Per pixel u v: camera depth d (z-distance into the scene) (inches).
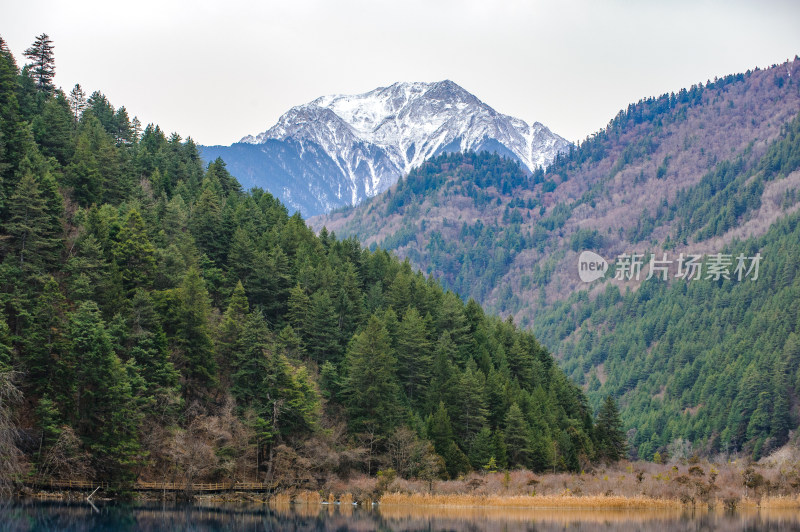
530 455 5191.9
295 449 4377.5
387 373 4793.3
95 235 4768.7
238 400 4426.7
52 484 3708.2
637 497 4419.3
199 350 4367.6
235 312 4817.9
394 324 5472.4
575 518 3892.7
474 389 5128.0
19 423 3631.9
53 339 3836.1
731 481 4768.7
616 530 3496.6
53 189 4766.2
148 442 3941.9
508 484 4564.5
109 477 3828.7
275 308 5521.7
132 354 4047.7
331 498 4306.1
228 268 5556.1
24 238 4252.0
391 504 4298.7
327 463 4424.2
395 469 4596.5
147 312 4217.5
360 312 5693.9
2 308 3757.4
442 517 3885.3
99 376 3715.6
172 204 5664.4
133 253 4623.5
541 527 3577.8
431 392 5177.2
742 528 3597.4
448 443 4832.7
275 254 5684.1
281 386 4379.9
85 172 5600.4
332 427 4662.9
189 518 3501.5
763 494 4530.0
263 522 3523.6
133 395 3873.0
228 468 4045.3
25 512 3312.0
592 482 4746.6
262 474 4483.3
